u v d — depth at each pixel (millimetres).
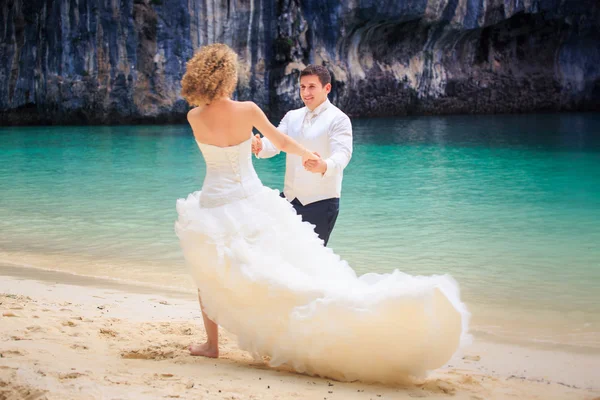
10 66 28828
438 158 16906
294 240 3572
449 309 3119
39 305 4930
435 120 30484
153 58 28203
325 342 3273
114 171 14289
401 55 32875
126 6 27625
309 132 4434
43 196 10977
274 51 29484
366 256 6879
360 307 3215
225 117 3566
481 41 34500
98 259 6879
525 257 6797
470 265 6488
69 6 27875
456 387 3377
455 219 8891
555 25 33719
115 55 28062
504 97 34719
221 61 3551
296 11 29203
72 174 13812
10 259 6875
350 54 31406
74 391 2881
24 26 28531
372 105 32594
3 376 3016
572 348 4254
